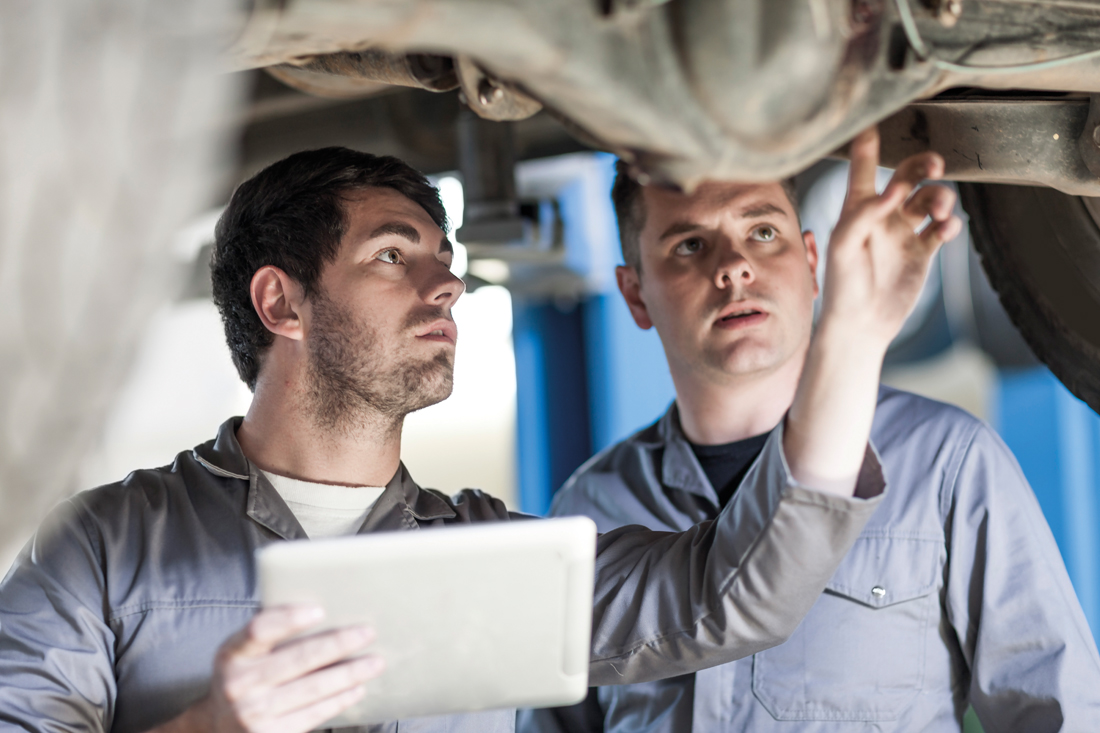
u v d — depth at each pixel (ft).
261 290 4.35
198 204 1.89
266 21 1.99
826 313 3.03
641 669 3.90
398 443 4.42
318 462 4.26
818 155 2.43
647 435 5.68
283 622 2.77
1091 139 3.26
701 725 4.73
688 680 4.85
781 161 2.37
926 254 2.97
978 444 4.72
